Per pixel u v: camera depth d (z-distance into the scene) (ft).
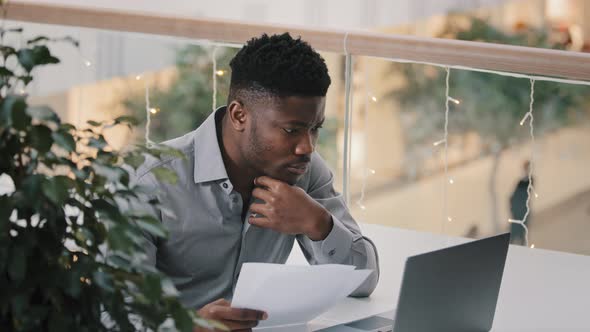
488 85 21.25
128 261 3.84
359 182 21.44
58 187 3.55
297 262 7.50
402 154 21.66
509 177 21.18
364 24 23.36
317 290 5.43
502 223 20.99
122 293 3.92
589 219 20.49
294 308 5.51
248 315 5.39
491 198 21.13
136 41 19.15
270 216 5.97
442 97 21.48
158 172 4.15
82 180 3.75
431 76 21.47
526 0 23.07
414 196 21.38
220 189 5.97
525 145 21.21
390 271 7.32
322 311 5.71
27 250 3.62
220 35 8.04
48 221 3.72
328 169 6.71
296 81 5.55
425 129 21.65
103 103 18.53
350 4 23.30
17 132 3.61
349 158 8.11
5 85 3.85
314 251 6.27
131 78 19.17
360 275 5.50
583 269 7.59
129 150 4.05
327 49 7.84
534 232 20.65
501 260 5.79
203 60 19.81
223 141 5.96
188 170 5.93
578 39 22.88
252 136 5.77
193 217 5.94
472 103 21.36
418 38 7.57
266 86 5.59
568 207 20.74
